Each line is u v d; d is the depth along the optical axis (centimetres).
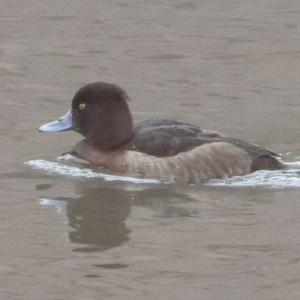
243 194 1296
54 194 1291
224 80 1811
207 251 1106
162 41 2006
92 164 1389
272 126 1582
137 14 2169
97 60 1908
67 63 1888
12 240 1141
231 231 1164
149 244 1127
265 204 1255
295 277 1041
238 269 1062
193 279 1037
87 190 1309
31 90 1744
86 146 1413
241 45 1989
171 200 1275
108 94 1401
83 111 1409
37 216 1216
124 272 1053
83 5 2219
